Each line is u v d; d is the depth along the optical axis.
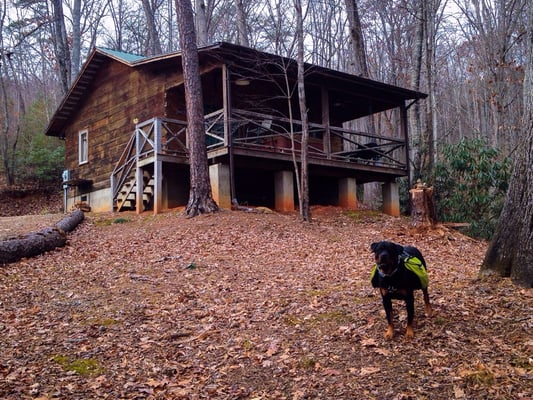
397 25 27.20
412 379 3.67
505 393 3.35
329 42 27.72
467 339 4.22
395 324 4.70
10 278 6.80
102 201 16.42
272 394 3.69
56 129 19.23
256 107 15.34
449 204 13.77
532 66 5.43
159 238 9.41
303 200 11.34
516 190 5.44
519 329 4.27
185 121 14.09
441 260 8.27
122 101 15.78
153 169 13.26
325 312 5.21
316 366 4.04
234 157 12.10
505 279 5.38
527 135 5.36
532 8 5.50
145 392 3.81
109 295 6.12
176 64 13.71
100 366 4.28
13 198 21.69
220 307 5.64
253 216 11.02
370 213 13.41
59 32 22.31
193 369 4.20
